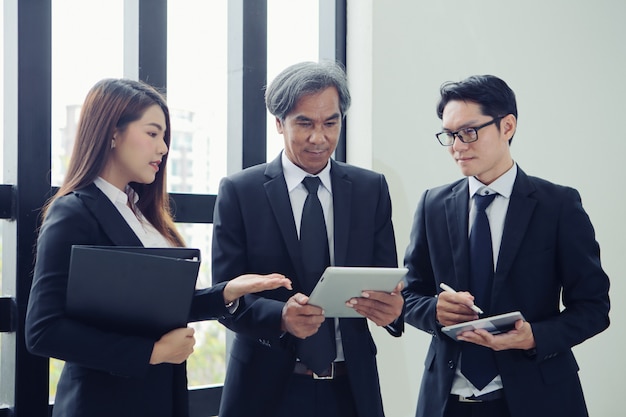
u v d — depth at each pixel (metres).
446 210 2.32
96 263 1.63
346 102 2.17
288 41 3.37
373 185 2.21
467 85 2.24
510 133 2.29
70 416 1.68
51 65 2.58
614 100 4.13
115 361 1.65
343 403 2.07
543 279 2.22
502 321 1.99
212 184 3.26
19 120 2.51
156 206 2.03
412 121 3.37
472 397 2.16
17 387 2.47
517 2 3.73
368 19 3.27
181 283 1.68
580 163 3.98
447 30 3.49
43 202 2.55
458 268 2.25
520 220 2.23
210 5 3.21
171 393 1.81
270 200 2.12
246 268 2.13
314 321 1.89
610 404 4.07
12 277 2.53
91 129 1.86
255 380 2.04
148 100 1.92
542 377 2.15
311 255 2.09
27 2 2.52
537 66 3.81
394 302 1.95
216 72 3.23
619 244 4.12
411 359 3.36
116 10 2.92
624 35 4.15
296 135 2.10
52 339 1.63
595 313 2.18
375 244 2.19
